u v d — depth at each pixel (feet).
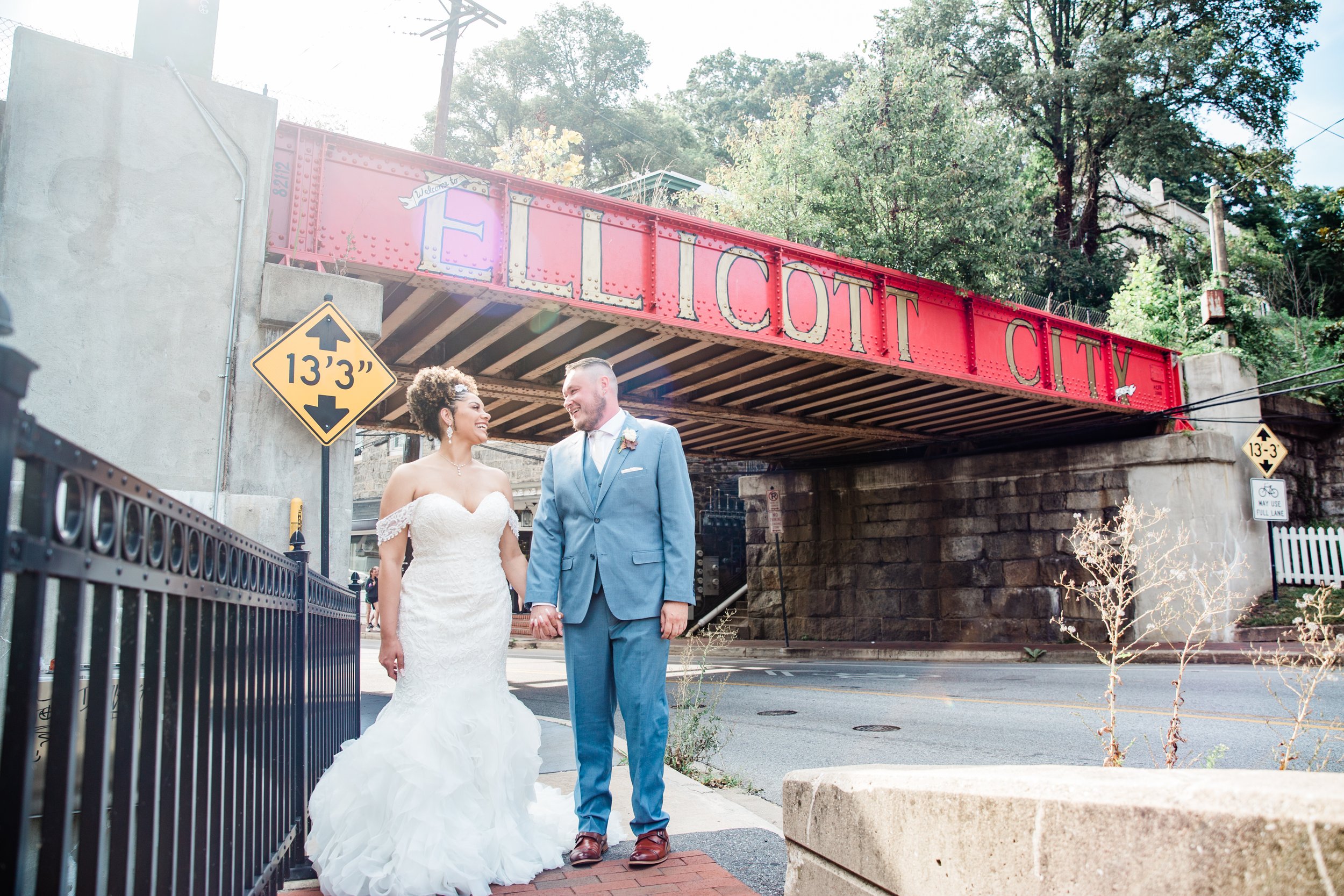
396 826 10.27
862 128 55.77
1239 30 94.32
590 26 141.69
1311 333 72.84
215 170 24.93
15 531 3.27
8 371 3.07
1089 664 48.08
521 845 11.05
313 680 12.58
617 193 95.40
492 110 134.82
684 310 37.86
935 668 48.80
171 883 5.54
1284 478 60.80
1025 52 103.60
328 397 22.54
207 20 26.68
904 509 68.54
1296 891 3.85
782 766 21.79
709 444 68.80
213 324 24.13
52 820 3.90
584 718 12.09
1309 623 13.02
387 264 30.09
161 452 23.02
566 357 43.42
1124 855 4.62
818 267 43.29
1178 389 59.26
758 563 78.18
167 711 5.73
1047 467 60.85
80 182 23.24
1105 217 114.01
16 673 3.48
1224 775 4.79
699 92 180.04
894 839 6.61
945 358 48.16
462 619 11.55
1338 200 63.00
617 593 11.84
